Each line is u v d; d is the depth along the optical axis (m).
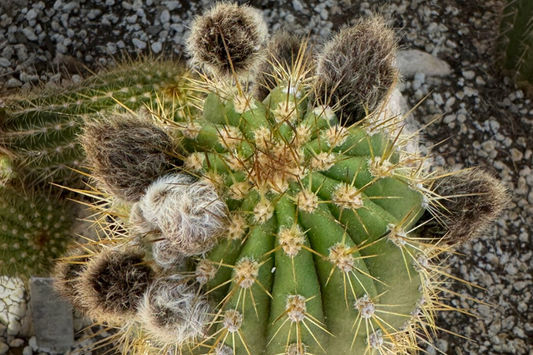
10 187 0.89
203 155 0.68
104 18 1.14
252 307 0.66
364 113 0.72
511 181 1.13
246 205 0.67
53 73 1.10
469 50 1.20
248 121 0.70
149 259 0.68
